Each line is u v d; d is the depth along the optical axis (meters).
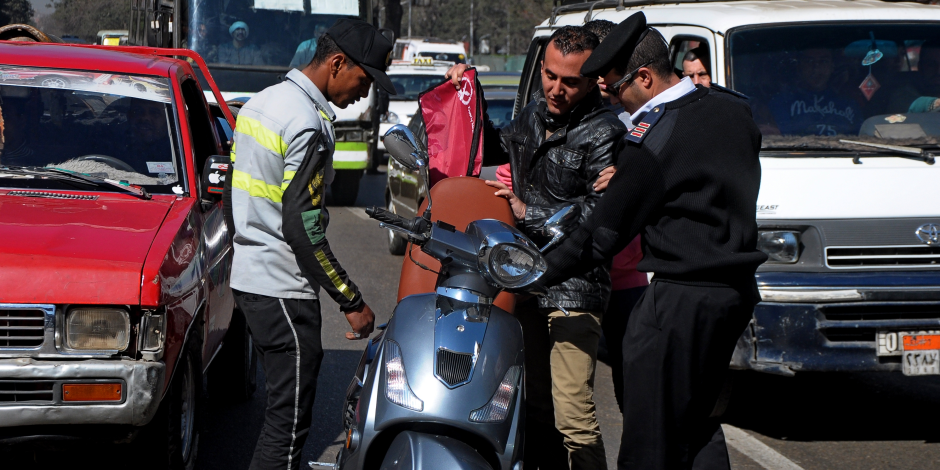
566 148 3.69
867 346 4.87
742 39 5.59
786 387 6.22
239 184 3.41
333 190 14.95
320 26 13.23
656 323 3.31
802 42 5.61
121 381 3.51
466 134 3.95
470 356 2.98
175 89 4.89
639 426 3.38
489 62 61.66
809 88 5.51
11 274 3.48
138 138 4.71
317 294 3.56
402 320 3.10
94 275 3.53
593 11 7.20
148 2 13.55
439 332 3.02
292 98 3.38
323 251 3.29
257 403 5.57
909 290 4.85
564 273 3.35
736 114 3.29
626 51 3.31
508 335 3.09
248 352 5.52
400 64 22.28
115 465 4.17
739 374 5.55
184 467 4.07
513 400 3.02
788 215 4.95
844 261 4.95
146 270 3.60
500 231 2.98
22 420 3.46
